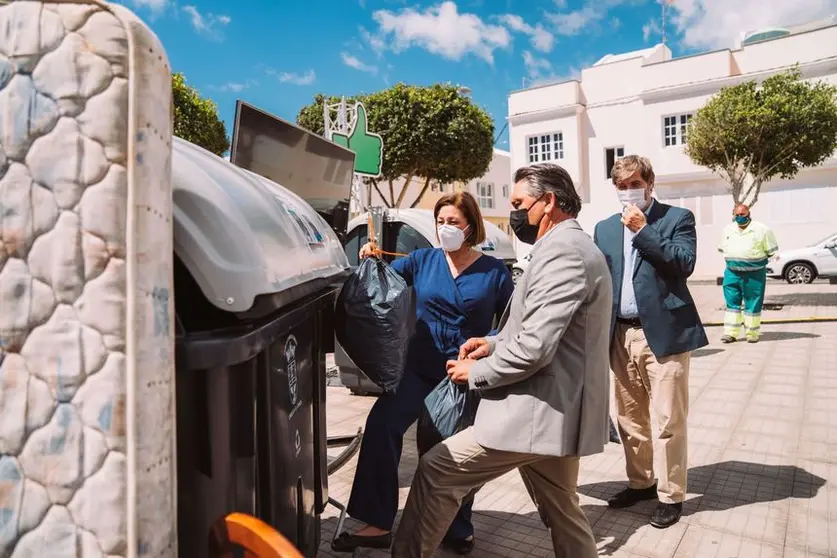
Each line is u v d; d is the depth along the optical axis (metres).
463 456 2.24
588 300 2.19
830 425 4.92
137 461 1.09
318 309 2.32
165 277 1.17
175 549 1.19
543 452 2.13
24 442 1.10
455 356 2.95
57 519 1.09
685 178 22.30
